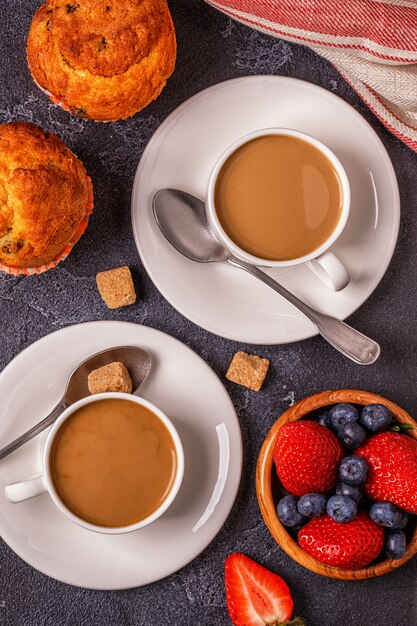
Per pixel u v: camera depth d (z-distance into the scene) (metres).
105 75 0.68
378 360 0.76
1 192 0.67
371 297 0.75
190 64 0.74
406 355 0.76
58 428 0.70
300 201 0.70
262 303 0.72
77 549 0.72
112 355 0.72
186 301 0.72
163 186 0.71
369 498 0.71
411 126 0.74
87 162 0.74
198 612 0.75
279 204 0.70
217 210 0.70
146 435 0.70
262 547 0.75
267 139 0.69
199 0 0.74
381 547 0.70
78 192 0.69
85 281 0.75
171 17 0.73
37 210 0.67
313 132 0.72
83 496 0.70
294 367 0.75
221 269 0.72
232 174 0.69
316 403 0.71
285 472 0.70
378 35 0.69
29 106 0.73
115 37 0.67
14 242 0.68
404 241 0.75
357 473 0.69
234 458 0.72
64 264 0.74
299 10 0.69
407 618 0.75
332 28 0.69
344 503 0.69
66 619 0.74
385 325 0.76
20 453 0.71
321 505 0.69
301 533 0.70
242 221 0.70
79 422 0.70
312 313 0.72
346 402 0.71
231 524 0.75
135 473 0.70
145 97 0.69
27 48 0.69
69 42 0.67
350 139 0.72
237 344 0.75
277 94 0.71
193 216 0.71
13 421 0.71
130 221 0.74
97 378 0.71
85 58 0.67
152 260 0.71
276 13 0.70
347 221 0.72
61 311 0.75
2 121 0.73
